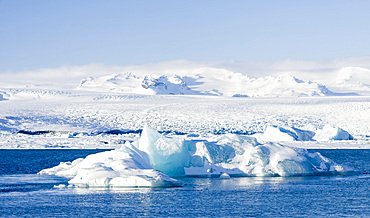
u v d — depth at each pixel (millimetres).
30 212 25172
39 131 98438
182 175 38438
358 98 163375
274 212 25297
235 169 38812
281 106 140875
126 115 123250
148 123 114562
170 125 112500
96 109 130375
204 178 37562
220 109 135625
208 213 25031
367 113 125125
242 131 104812
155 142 37688
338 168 40719
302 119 121812
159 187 32875
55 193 30484
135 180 31844
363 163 53625
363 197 29562
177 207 26406
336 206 26812
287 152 39875
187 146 39469
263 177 38344
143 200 28172
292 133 87688
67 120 112250
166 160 37156
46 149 74750
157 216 24375
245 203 27656
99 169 33281
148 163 36438
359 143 84000
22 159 58812
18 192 31016
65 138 90000
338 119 121438
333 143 83250
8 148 74688
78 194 30062
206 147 39406
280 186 33688
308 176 39219
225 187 33188
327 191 31797
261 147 39688
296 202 27953
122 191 31219
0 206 26562
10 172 44031
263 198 29172
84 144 80250
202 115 125188
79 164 38844
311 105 141375
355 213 25062
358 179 37562
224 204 27250
